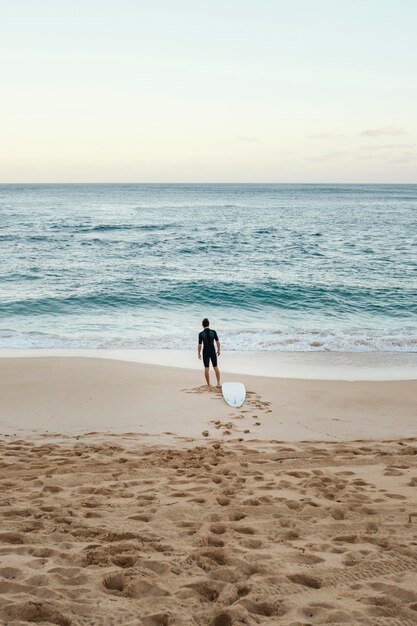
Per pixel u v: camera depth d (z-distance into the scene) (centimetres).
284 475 699
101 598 351
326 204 11581
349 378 1514
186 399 1205
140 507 555
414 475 701
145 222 6475
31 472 702
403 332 2162
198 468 727
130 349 1867
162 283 2995
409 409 1167
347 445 895
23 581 368
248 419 1072
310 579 389
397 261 3831
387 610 342
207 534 472
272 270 3453
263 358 1753
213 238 4947
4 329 2144
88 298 2655
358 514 543
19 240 4588
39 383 1311
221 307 2586
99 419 1059
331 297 2770
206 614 333
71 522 506
